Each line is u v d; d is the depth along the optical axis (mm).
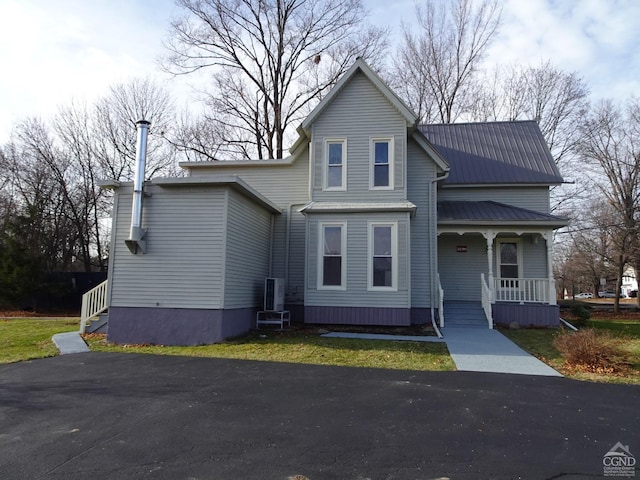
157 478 3629
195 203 10906
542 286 13953
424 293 13867
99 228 28500
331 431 4793
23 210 24266
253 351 9500
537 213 14570
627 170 25609
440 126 19484
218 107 26797
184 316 10641
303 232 14758
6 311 20953
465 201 16453
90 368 7973
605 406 5836
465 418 5285
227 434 4672
